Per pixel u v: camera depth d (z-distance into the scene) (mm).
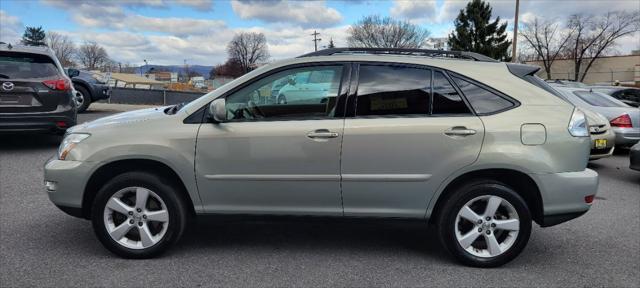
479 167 3887
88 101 14906
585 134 3994
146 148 3975
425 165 3908
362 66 4062
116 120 4227
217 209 4098
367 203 4016
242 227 5055
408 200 3986
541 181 3885
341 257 4289
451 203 3994
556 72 56031
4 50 8039
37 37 92438
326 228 5062
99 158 3996
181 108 4262
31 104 8117
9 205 5633
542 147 3891
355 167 3939
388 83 4020
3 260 4105
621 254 4473
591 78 54344
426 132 3889
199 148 3988
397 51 4270
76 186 4043
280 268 4031
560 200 3928
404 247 4555
